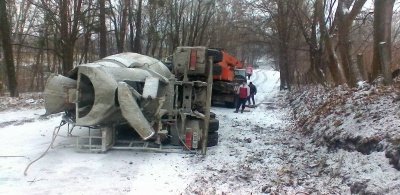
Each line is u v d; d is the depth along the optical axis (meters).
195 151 9.31
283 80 31.45
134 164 8.10
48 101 8.74
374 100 9.20
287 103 21.70
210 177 7.30
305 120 12.88
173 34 39.97
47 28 24.66
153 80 8.89
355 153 7.40
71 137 9.15
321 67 20.81
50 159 8.11
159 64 11.03
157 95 9.01
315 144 9.49
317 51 21.00
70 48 21.72
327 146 8.78
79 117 8.64
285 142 10.76
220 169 7.91
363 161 6.81
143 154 8.94
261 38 33.25
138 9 29.91
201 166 8.14
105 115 8.38
